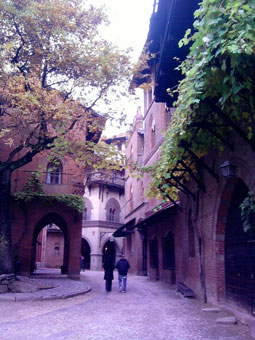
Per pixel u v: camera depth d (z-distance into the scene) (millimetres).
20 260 19547
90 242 41594
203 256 11133
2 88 12836
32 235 20062
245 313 8398
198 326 7723
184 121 8008
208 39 5309
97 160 14453
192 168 11367
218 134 8328
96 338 6742
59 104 13070
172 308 10203
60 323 8180
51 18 13859
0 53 13086
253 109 6621
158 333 7133
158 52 15164
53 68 14789
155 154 24141
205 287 10945
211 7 5383
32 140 16812
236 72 5809
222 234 10102
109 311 9859
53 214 22016
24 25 13555
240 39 4973
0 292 12898
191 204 12172
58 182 21125
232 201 9617
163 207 17938
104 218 42219
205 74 6062
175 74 11484
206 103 7258
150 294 14031
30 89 13570
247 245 8508
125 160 14297
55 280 18516
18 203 19938
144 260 29266
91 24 15047
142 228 24656
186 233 13625
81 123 15250
